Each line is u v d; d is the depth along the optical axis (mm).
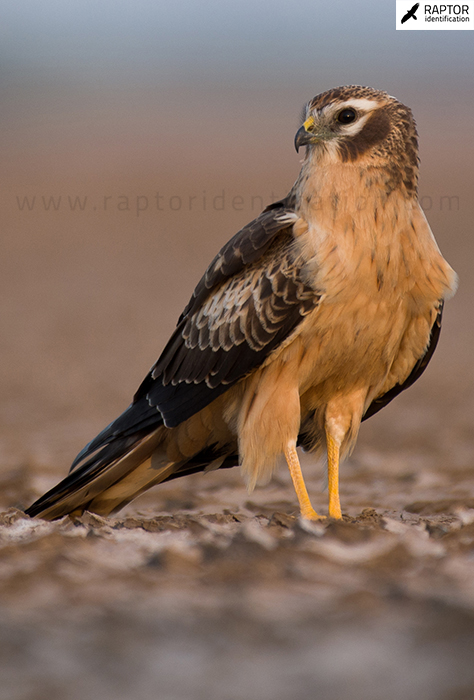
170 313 37219
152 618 6324
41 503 11391
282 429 10961
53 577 7250
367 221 10555
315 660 5602
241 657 5668
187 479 16297
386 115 10789
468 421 20562
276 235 11078
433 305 11219
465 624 5969
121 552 8219
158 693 5199
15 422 20953
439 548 8328
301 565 7648
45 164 92375
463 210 59938
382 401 12523
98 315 36969
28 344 31719
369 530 8672
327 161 10836
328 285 10484
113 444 11844
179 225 60844
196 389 11516
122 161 94375
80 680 5367
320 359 10914
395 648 5727
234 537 8367
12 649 5793
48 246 55312
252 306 10961
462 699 4953
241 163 90438
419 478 14914
